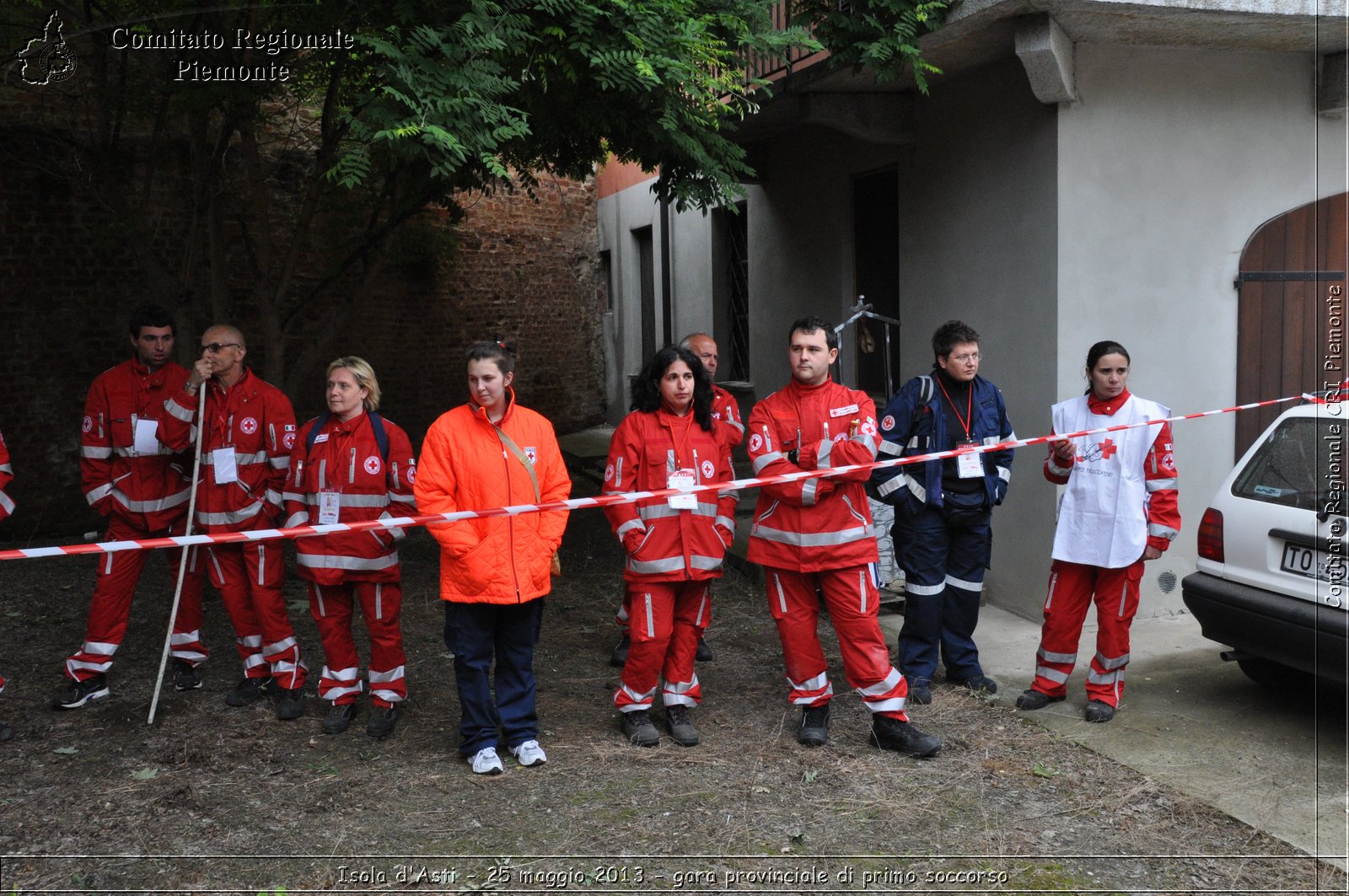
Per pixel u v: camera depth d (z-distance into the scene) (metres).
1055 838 3.71
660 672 4.90
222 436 4.92
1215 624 4.79
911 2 5.94
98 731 4.75
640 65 5.24
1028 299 6.39
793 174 9.24
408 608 6.91
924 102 7.23
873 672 4.38
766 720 4.89
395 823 3.82
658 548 4.46
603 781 4.17
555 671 5.68
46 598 7.16
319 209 10.60
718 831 3.75
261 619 4.92
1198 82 6.38
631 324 14.62
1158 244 6.36
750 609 6.83
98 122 8.30
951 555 5.25
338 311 8.07
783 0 7.32
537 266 14.55
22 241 9.02
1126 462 4.74
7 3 7.19
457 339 13.33
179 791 4.08
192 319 7.64
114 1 7.17
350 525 3.97
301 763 4.39
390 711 4.75
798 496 4.30
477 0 5.00
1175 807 3.94
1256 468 4.81
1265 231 6.63
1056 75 5.83
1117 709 4.97
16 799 4.02
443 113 4.82
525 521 4.23
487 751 4.27
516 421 4.31
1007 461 5.20
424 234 10.24
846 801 4.00
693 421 4.59
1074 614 4.95
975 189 6.80
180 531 5.18
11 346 9.02
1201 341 6.54
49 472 9.28
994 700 5.12
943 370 5.15
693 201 6.66
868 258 8.46
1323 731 4.69
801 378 4.45
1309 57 6.64
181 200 9.97
